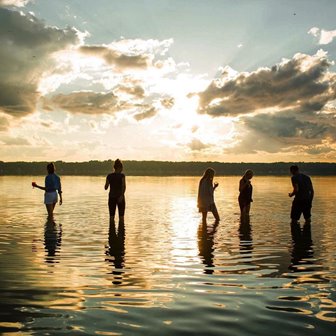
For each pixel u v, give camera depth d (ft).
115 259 27.22
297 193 47.42
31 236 36.70
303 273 23.47
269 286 20.66
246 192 54.03
